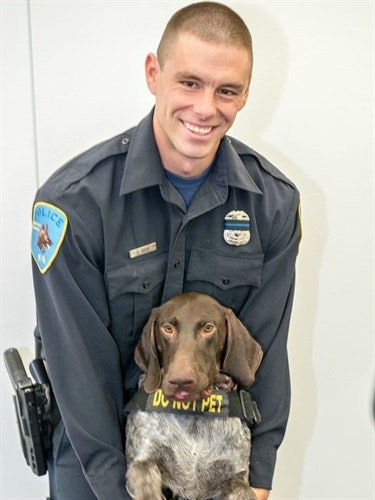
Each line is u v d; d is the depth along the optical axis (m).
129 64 2.56
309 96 2.61
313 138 2.65
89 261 1.99
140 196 2.03
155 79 1.97
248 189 2.08
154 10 2.52
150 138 2.02
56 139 2.61
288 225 2.18
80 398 2.02
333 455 2.99
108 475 2.01
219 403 1.98
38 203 2.01
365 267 2.77
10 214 2.67
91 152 2.09
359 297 2.81
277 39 2.56
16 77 2.54
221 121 1.90
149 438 1.99
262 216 2.14
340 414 2.94
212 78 1.80
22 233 2.69
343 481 3.02
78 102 2.58
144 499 1.88
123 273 2.03
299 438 2.97
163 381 1.84
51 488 2.35
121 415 2.16
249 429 2.11
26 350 2.80
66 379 2.03
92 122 2.60
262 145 2.67
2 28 2.50
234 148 2.18
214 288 2.13
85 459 2.04
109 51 2.54
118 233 2.01
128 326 2.12
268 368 2.22
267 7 2.53
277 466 3.00
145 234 2.05
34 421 2.16
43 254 1.98
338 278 2.79
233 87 1.84
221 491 1.99
